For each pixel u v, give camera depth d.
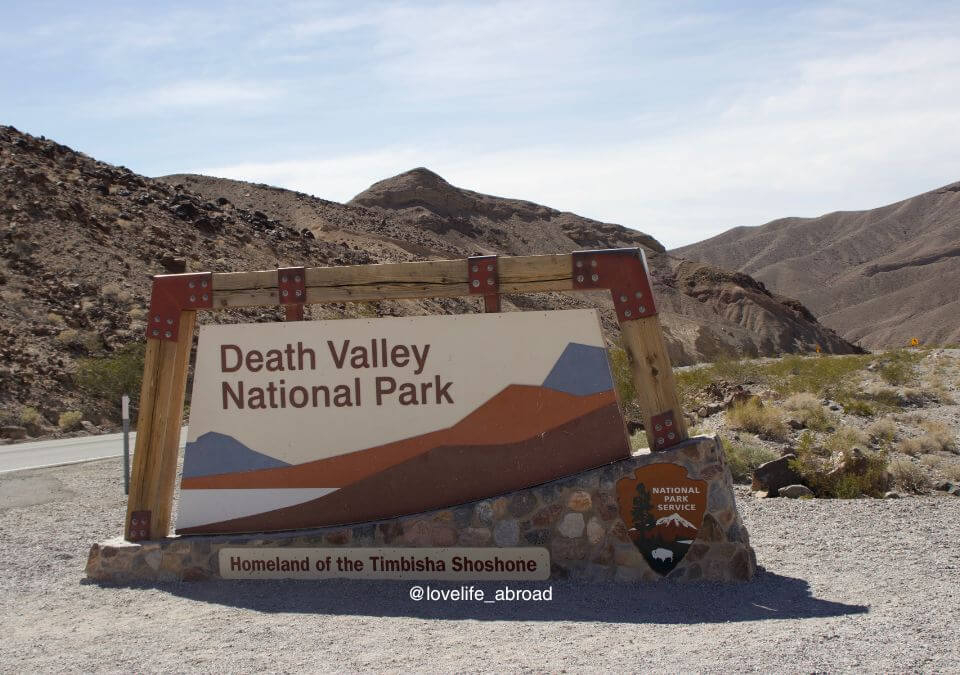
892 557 8.09
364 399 8.01
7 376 26.72
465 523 7.59
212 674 5.38
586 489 7.42
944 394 24.50
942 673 4.91
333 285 8.13
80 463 17.12
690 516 7.25
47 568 8.54
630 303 7.61
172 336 8.30
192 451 8.22
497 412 7.78
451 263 7.94
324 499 8.02
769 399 22.81
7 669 5.61
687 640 5.71
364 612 6.79
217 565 7.87
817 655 5.24
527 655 5.52
